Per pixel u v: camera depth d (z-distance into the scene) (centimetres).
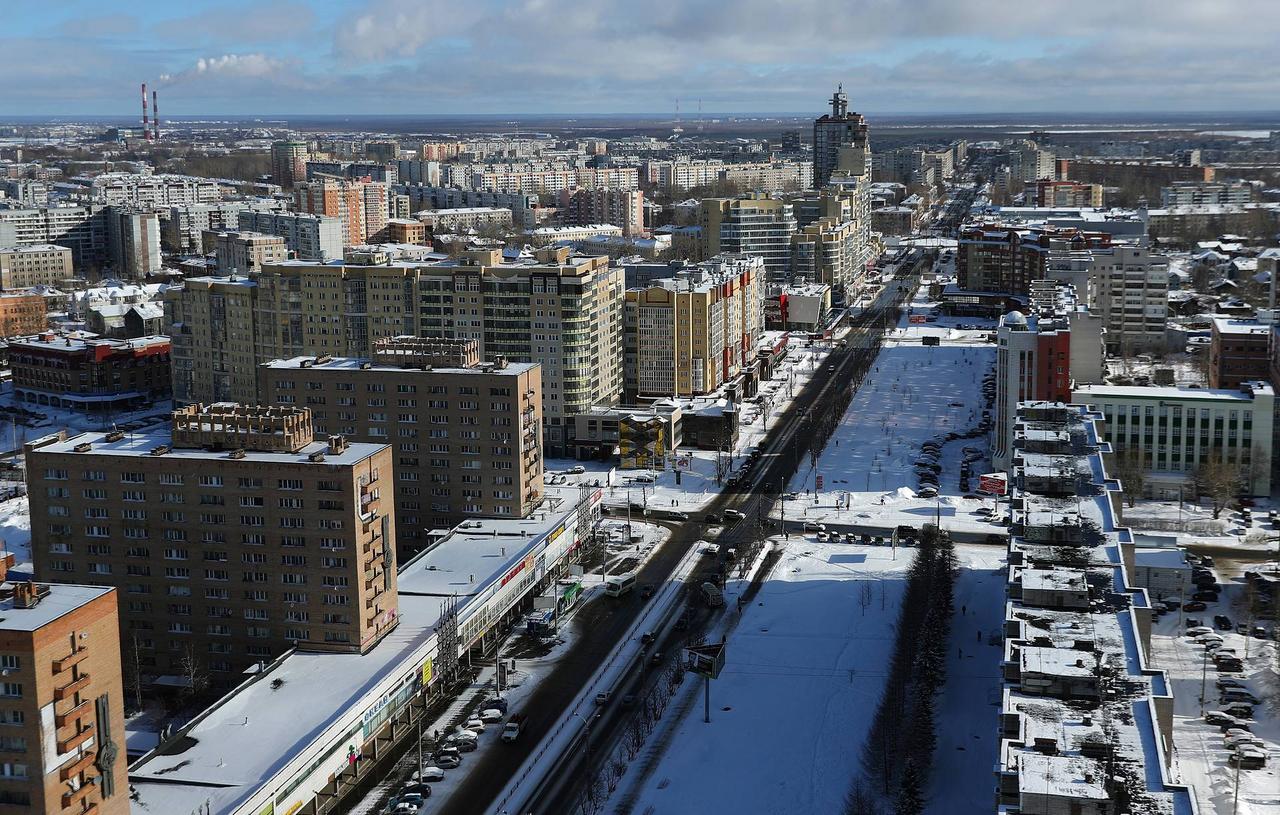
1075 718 19425
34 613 19438
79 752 19800
